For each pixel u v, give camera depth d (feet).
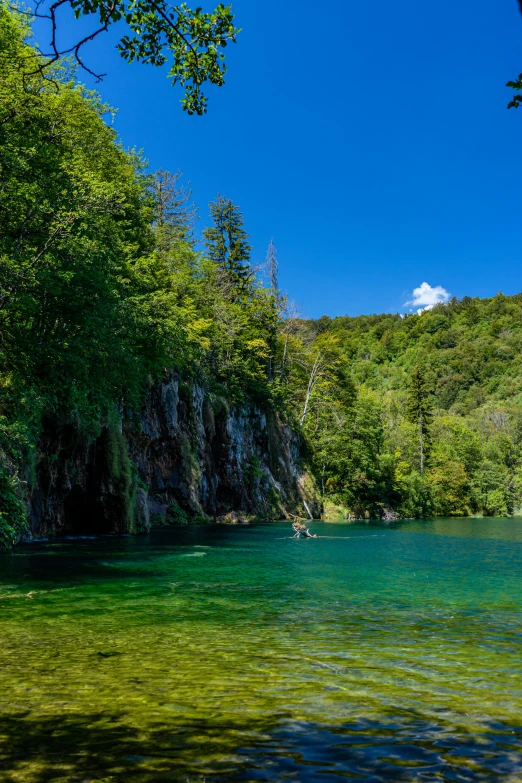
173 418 137.28
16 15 63.10
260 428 189.47
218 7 22.31
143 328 99.71
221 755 14.07
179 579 49.42
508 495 322.14
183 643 27.09
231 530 121.90
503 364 583.58
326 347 242.99
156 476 135.33
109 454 99.91
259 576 53.21
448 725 16.58
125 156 132.16
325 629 31.07
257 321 214.90
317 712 17.57
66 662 23.26
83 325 64.95
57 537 89.20
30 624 30.76
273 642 27.63
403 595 44.21
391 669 23.00
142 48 22.70
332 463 217.36
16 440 75.36
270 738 15.33
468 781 12.76
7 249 59.11
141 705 17.98
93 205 68.13
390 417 343.87
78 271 63.87
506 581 53.16
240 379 184.14
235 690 19.74
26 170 58.34
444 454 321.52
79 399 84.79
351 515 208.74
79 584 44.98
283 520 178.09
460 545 97.91
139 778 12.65
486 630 31.32
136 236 130.21
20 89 56.18
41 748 14.42
